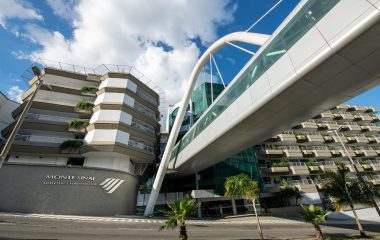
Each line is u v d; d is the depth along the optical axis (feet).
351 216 115.85
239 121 51.24
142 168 118.11
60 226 50.88
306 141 162.81
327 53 30.30
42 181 72.43
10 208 66.64
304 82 35.70
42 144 96.58
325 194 64.49
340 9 29.09
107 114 104.22
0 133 116.78
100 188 80.33
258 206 123.85
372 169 167.32
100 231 49.62
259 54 46.03
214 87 159.74
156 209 127.65
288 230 69.21
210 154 86.12
